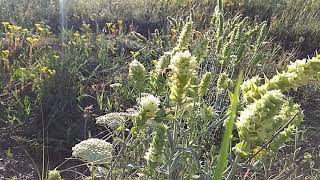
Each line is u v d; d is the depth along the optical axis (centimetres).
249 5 125
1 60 76
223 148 17
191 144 38
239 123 29
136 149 41
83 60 82
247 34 70
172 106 40
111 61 85
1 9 99
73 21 103
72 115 69
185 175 42
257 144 29
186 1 117
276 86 35
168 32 92
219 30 59
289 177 48
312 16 123
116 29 99
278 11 125
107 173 42
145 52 85
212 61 64
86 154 40
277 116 31
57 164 62
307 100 87
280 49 108
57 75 73
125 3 112
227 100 58
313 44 114
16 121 67
